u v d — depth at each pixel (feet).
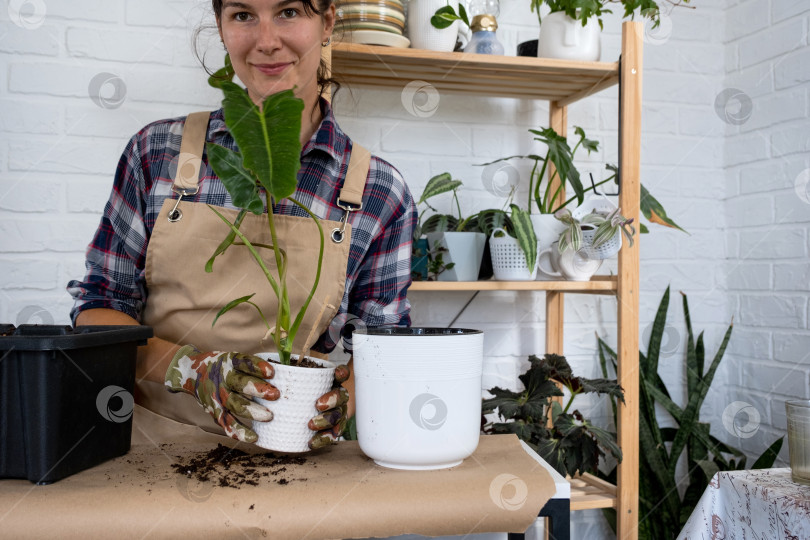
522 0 5.74
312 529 1.91
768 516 3.00
